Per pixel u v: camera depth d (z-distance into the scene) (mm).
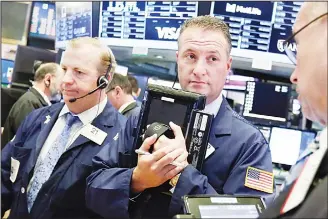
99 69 1663
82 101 1650
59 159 1601
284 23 2158
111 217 1194
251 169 1188
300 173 801
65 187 1548
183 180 1089
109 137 1613
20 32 3055
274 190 1185
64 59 1668
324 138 818
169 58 2471
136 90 2543
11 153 1783
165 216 1192
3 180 1771
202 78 1213
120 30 2393
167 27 2258
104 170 1279
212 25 1237
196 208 870
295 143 2334
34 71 2732
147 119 1186
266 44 2197
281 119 2455
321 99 797
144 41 2330
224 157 1229
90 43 1688
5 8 2963
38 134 1752
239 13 2178
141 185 1153
